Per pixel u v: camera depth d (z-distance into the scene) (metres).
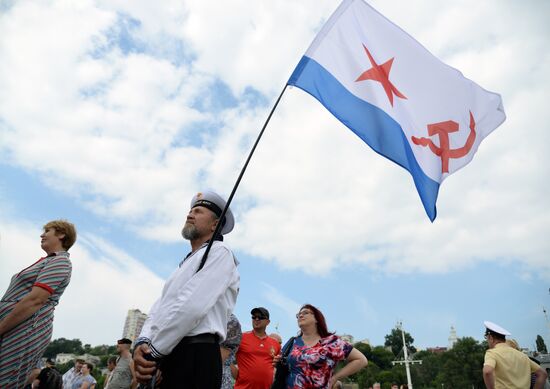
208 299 2.56
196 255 2.88
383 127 4.66
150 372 2.38
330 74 4.77
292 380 4.43
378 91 4.82
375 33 5.14
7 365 3.21
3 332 3.25
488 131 5.32
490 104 5.36
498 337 6.09
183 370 2.48
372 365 88.06
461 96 5.23
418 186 4.57
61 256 3.78
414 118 4.91
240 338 5.26
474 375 71.25
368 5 5.24
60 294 3.75
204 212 3.28
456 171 4.97
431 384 84.56
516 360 5.71
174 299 2.67
